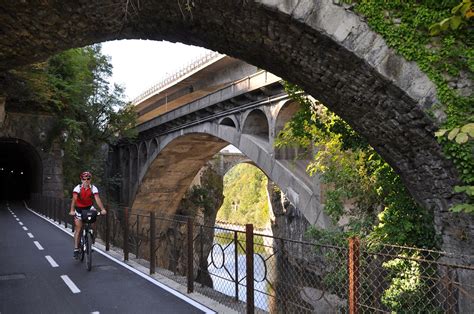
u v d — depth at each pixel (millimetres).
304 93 10617
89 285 8461
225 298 7461
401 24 6926
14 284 8586
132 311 6801
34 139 33812
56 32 7703
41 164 34000
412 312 7824
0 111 25609
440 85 6844
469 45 6840
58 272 9672
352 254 5098
